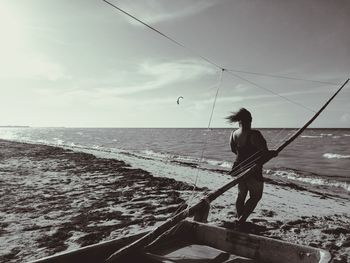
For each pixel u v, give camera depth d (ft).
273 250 8.29
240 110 13.60
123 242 8.65
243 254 8.82
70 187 29.40
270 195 30.89
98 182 32.37
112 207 21.68
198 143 195.21
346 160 98.22
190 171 47.93
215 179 38.93
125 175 37.68
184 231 10.28
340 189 45.60
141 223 17.75
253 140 13.17
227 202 24.20
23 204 22.34
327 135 365.40
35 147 92.07
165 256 8.60
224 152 121.49
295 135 13.30
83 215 19.51
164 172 44.98
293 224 18.94
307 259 7.64
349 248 14.94
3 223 17.70
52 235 15.72
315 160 99.19
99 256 8.08
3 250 13.74
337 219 21.09
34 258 12.84
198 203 10.61
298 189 39.17
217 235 9.51
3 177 34.58
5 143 113.29
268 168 75.61
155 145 170.40
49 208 21.24
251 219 19.70
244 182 13.48
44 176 36.04
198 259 8.41
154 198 24.72
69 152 74.18
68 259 7.36
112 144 176.86
